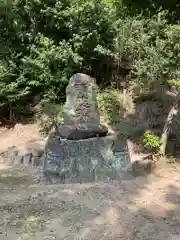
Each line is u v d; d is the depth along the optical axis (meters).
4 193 5.50
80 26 8.80
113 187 5.62
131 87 9.02
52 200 5.16
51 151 6.07
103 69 9.55
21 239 4.16
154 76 8.26
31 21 9.23
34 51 8.80
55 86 8.85
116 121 8.12
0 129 8.59
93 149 6.07
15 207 4.95
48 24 9.11
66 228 4.39
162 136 6.71
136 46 8.77
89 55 9.10
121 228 4.40
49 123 8.13
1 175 6.36
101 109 8.49
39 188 5.69
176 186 5.60
